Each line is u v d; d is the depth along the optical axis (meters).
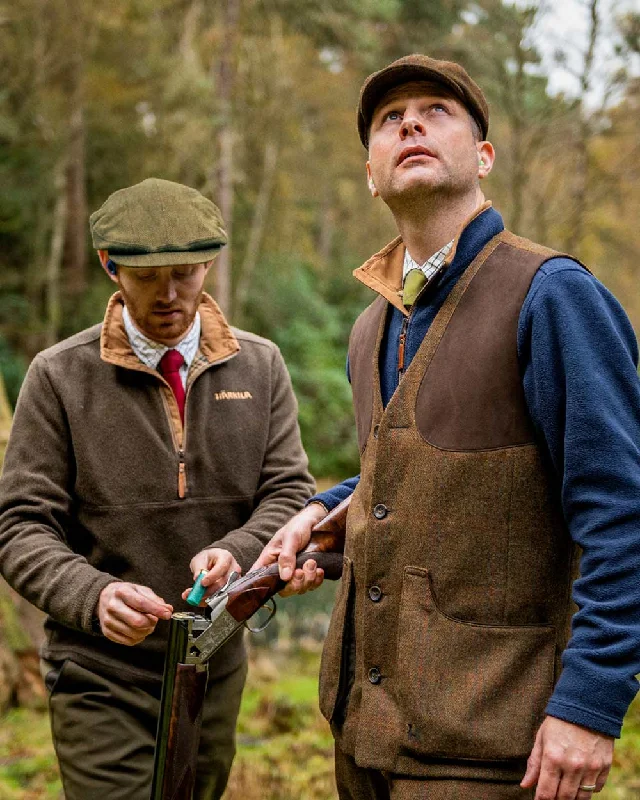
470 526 1.45
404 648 1.46
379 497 1.52
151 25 12.92
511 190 6.96
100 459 2.04
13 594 4.19
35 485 2.01
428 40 12.09
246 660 2.26
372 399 1.66
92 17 12.51
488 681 1.41
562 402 1.38
